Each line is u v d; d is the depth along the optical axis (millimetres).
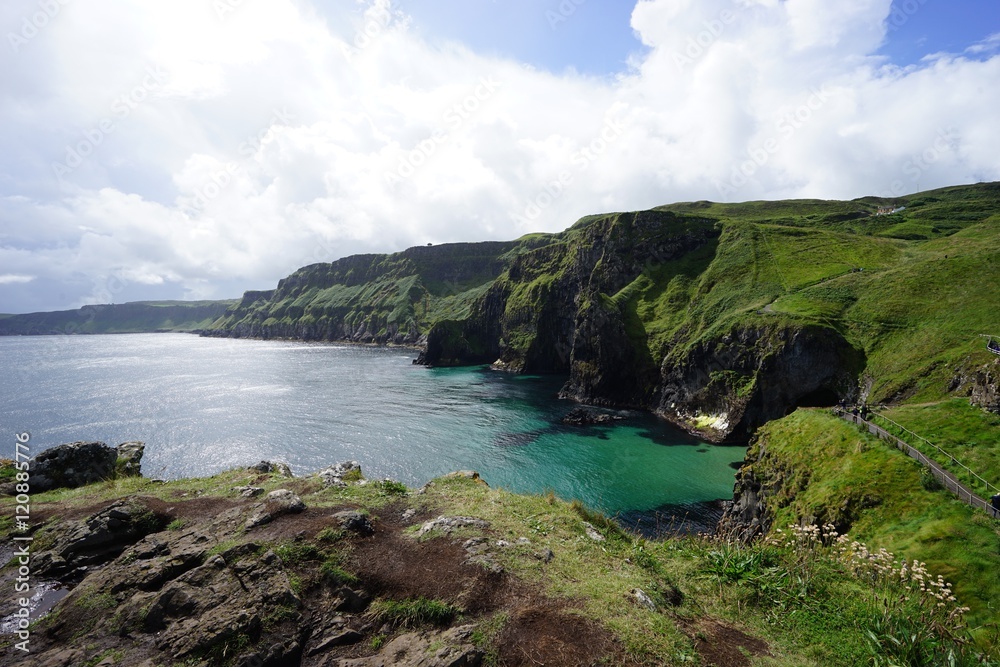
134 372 118188
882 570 12250
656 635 8930
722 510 39156
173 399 82250
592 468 48969
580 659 8273
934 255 67688
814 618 9836
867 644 8727
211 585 10703
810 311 61344
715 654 8648
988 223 85625
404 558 12148
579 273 117000
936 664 8320
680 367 71812
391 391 93250
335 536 12859
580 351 89125
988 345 37875
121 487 19766
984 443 26500
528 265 152875
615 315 84812
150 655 9055
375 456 52250
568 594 10344
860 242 84562
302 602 10484
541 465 49812
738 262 87188
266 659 9055
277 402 80875
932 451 27172
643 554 13109
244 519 14133
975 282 53094
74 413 70688
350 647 9516
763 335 62000
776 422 38625
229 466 48750
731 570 11695
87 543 13984
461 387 98750
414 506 16203
